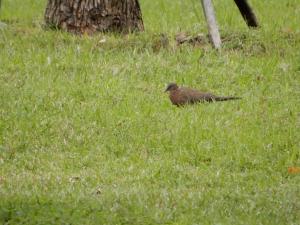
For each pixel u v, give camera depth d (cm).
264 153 1551
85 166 1516
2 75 1905
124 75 1911
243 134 1606
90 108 1727
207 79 1897
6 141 1595
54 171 1491
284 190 1389
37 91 1803
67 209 1243
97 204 1288
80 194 1355
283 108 1734
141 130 1636
